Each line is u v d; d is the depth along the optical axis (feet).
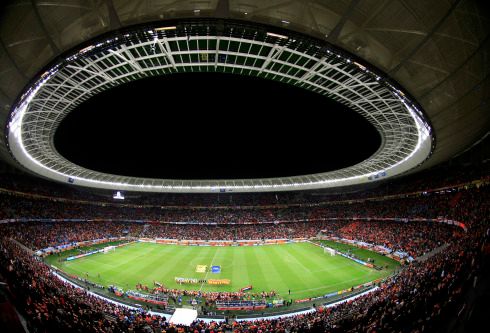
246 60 129.49
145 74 144.36
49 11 74.08
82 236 239.09
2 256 94.07
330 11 80.12
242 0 80.12
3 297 36.86
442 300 61.00
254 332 75.56
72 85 135.03
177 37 101.91
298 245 250.98
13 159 186.19
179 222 313.73
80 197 302.04
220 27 90.58
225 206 337.11
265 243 266.57
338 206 308.40
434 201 215.31
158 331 76.23
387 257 184.85
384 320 60.03
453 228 171.53
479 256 68.13
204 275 162.40
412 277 102.89
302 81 138.92
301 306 116.67
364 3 74.54
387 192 273.13
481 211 155.33
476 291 49.03
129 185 315.37
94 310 76.79
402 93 105.40
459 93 98.37
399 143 185.16
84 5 76.13
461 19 71.82
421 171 242.37
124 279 152.25
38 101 139.33
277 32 91.45
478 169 190.19
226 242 266.16
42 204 256.52
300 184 313.53
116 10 80.64
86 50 92.94
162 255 213.46
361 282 143.33
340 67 114.73
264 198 344.69
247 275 162.50
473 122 120.47
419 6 71.36
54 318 55.31
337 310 93.56
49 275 108.58
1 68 86.69
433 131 127.03
